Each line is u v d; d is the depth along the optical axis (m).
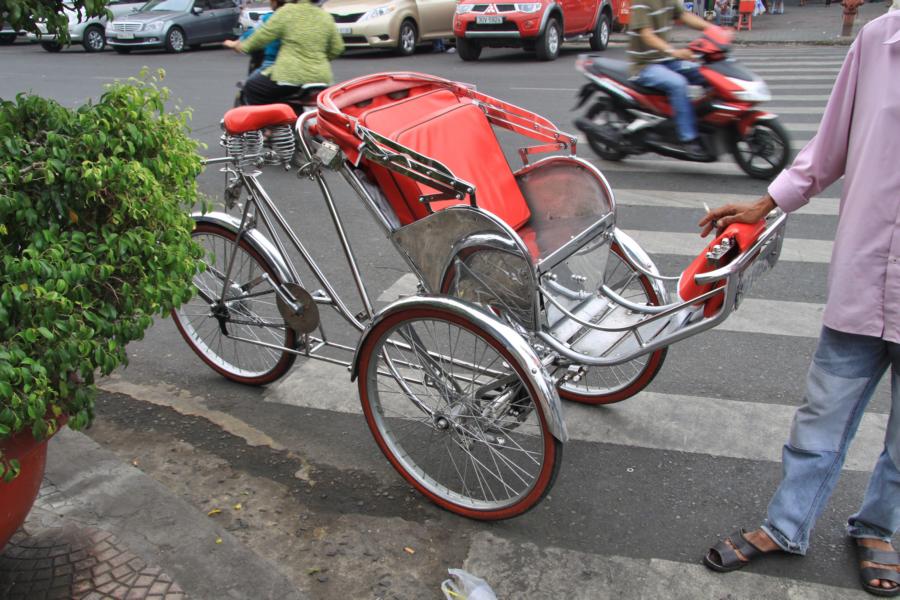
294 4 7.72
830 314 2.53
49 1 2.48
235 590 2.72
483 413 3.07
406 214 3.19
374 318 3.09
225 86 12.09
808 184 2.56
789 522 2.83
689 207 6.60
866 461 3.45
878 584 2.77
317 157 3.15
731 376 4.14
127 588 2.63
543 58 14.57
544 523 3.16
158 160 2.58
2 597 2.58
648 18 7.09
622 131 7.61
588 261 3.34
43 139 2.41
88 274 2.35
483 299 3.02
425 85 3.71
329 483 3.41
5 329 2.18
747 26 18.91
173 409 3.93
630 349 3.01
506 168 3.53
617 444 3.62
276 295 3.64
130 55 17.47
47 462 3.31
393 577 2.89
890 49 2.25
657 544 3.04
